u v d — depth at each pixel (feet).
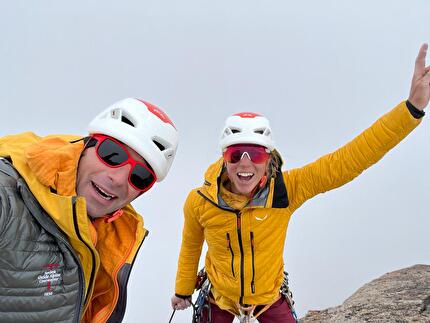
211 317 4.54
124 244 2.78
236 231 3.95
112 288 2.76
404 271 6.72
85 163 2.38
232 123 3.82
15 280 2.08
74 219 2.20
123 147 2.38
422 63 3.47
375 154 3.63
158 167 2.45
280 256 4.20
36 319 2.16
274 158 3.96
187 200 4.19
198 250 4.47
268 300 4.24
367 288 6.32
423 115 3.53
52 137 2.35
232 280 4.12
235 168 3.76
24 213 2.12
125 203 2.48
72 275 2.30
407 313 4.97
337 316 5.52
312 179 3.85
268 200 3.88
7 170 2.18
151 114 2.46
